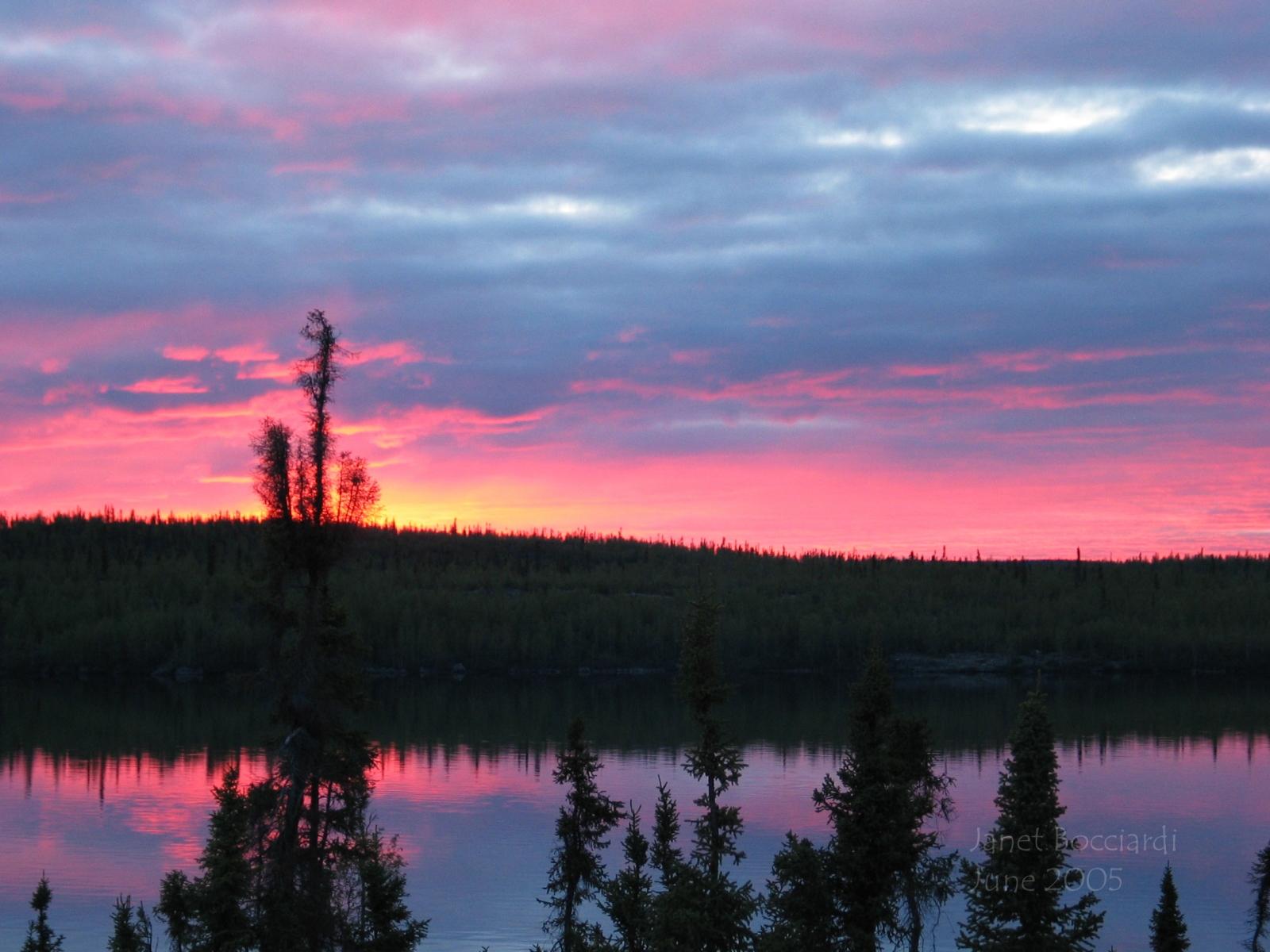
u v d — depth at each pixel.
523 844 77.50
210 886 28.20
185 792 96.50
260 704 30.84
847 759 35.72
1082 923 29.91
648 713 147.38
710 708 39.59
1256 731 130.12
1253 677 199.50
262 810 28.27
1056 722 137.12
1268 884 47.41
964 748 113.69
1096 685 185.75
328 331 28.78
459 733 129.50
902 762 35.47
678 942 31.84
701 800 39.03
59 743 121.69
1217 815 84.75
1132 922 58.00
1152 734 127.31
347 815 29.64
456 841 78.44
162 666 193.50
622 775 103.12
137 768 107.81
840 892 34.00
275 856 27.92
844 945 33.09
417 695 167.62
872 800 34.06
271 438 28.33
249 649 190.25
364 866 30.62
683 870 32.81
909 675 199.75
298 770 27.95
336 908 29.56
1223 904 61.78
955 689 176.50
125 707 151.00
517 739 124.94
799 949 32.41
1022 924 29.84
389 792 96.00
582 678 193.75
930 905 37.72
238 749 118.19
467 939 56.41
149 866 72.94
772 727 133.88
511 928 58.38
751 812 85.12
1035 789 29.97
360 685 30.11
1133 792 93.31
